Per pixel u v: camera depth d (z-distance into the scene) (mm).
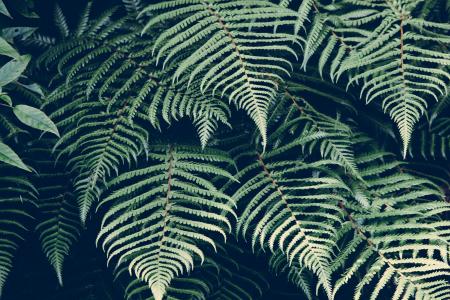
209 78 2740
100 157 2670
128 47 2848
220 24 2703
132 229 2766
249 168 2732
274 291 2877
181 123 2828
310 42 2771
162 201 2625
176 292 2760
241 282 2848
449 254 2629
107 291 2855
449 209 2678
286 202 2639
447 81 2857
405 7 2824
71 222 2842
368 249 2613
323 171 2779
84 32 2939
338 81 2887
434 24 2762
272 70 2859
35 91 2781
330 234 2576
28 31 2867
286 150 2799
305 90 2840
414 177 2766
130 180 2824
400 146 2930
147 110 2750
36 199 2779
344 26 2879
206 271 2785
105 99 2773
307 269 2703
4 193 2795
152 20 2721
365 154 2811
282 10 2744
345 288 2883
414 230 2676
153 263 2520
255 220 2779
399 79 2734
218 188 2803
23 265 2871
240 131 2836
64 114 2877
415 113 2637
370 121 2906
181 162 2711
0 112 2846
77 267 2877
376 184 2738
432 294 2523
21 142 2832
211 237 2781
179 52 2826
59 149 2828
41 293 2877
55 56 2867
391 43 2729
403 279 2553
